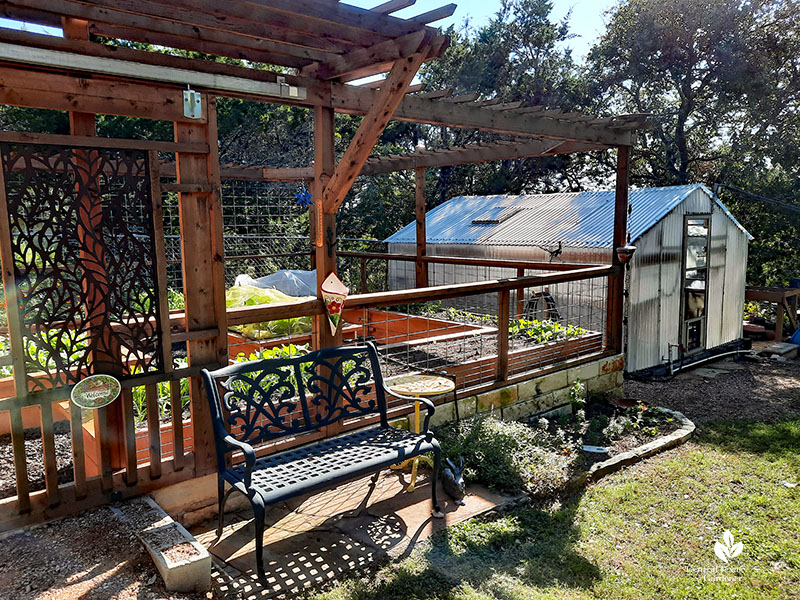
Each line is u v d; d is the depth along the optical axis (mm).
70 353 3002
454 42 19484
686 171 18531
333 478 3199
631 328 8297
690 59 16703
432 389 4336
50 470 2998
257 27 3320
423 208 9188
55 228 2932
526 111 5176
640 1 16953
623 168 6555
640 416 6004
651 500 4387
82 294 3012
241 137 15250
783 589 3307
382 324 7828
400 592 2947
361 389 3992
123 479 3262
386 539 3439
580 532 3836
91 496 3158
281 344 5969
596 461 4922
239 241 10430
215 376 3324
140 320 4125
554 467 4461
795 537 3887
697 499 4426
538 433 5062
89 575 2631
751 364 9578
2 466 3643
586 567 3438
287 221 11453
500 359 5449
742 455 5352
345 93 4031
